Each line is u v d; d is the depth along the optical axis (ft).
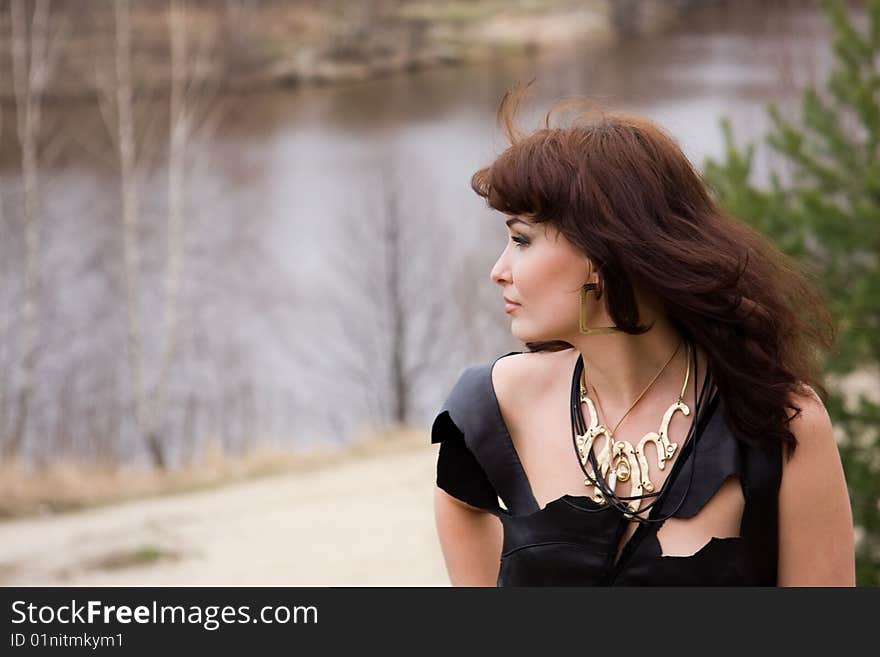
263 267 151.74
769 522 6.98
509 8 323.37
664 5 329.11
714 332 6.89
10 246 128.77
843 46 28.96
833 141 28.53
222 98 215.10
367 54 281.74
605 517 7.06
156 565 57.36
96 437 115.24
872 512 25.23
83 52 161.48
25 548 61.87
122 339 130.62
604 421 7.32
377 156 196.34
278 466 81.97
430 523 62.90
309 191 177.99
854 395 27.58
